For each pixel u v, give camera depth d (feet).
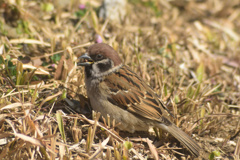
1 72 30.50
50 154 24.93
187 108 33.22
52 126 28.58
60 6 47.29
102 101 29.07
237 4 58.29
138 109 28.86
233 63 46.06
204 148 30.25
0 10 41.91
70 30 42.91
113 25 44.93
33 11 44.98
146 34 45.19
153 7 53.62
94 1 50.80
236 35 52.90
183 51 45.55
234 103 37.47
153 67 39.73
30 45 38.27
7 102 27.61
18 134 24.09
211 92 38.01
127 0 53.78
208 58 44.32
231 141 31.55
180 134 28.60
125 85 29.04
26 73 30.63
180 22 52.19
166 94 34.68
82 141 27.86
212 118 32.71
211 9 57.21
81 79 32.58
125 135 30.55
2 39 37.76
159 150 28.89
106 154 25.88
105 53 29.37
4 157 24.80
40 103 29.68
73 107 31.32
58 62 35.09
